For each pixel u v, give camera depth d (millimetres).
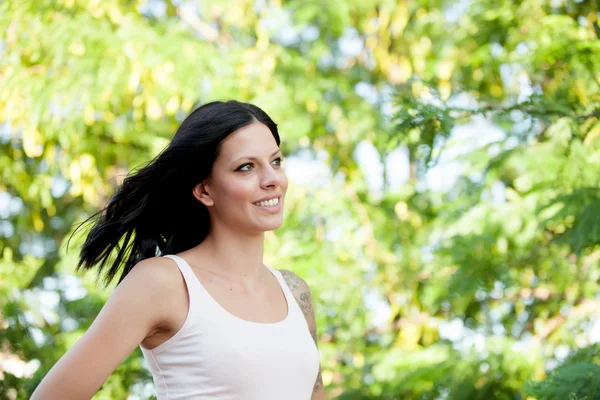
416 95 3832
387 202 6840
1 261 7121
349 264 6332
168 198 2643
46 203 6824
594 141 4082
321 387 2842
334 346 6375
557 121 3752
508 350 4512
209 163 2523
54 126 6164
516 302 5973
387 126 6250
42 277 7273
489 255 5164
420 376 4516
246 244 2561
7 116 6168
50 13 6375
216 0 6512
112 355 2305
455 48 6473
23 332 6375
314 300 6184
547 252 5316
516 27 5984
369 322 6328
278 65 6773
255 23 6715
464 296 5305
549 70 5137
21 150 7066
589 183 4008
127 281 2387
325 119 6586
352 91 6863
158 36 6242
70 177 6617
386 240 6477
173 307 2389
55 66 6141
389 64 6891
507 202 5445
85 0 6320
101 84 5953
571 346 5250
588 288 5375
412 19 7086
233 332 2389
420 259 6367
